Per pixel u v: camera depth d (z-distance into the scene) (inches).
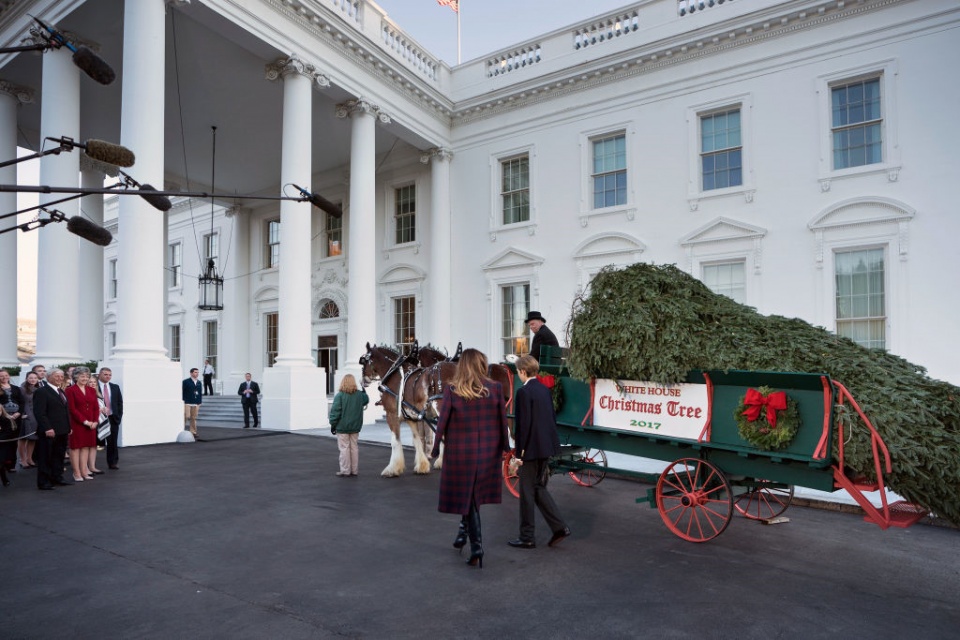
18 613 159.3
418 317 832.9
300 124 616.4
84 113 774.5
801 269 571.2
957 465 166.1
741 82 616.1
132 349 481.4
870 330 542.6
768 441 193.3
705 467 223.5
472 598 169.9
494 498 203.2
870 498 291.7
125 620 154.8
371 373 381.7
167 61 649.6
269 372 615.2
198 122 796.0
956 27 514.3
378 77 714.2
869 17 552.7
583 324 246.7
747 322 220.5
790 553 213.5
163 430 491.2
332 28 638.5
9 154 679.7
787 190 583.2
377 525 248.2
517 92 755.4
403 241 873.5
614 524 251.9
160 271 500.1
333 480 345.1
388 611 160.7
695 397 219.5
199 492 312.0
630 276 245.3
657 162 660.7
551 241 728.3
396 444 360.5
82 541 225.3
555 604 165.8
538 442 214.2
